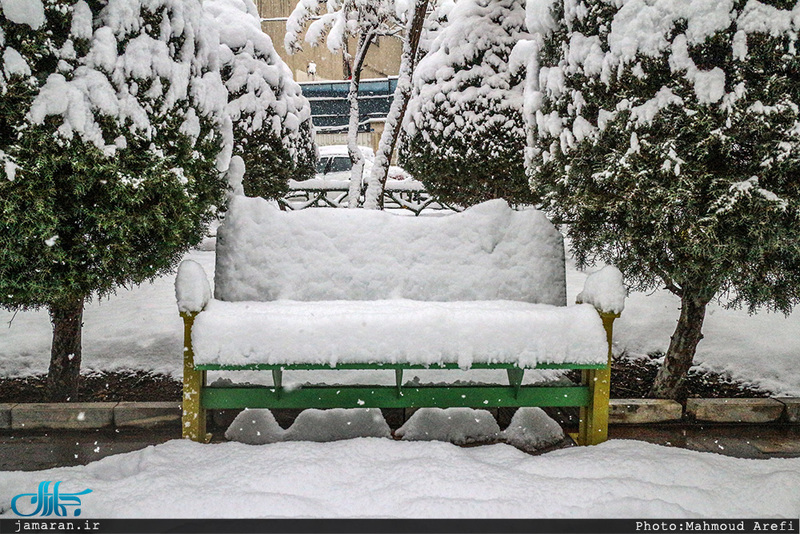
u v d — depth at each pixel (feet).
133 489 6.91
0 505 6.77
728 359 12.82
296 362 7.83
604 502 6.75
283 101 26.37
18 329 14.12
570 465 7.67
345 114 77.46
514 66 24.00
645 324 14.73
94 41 8.94
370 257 10.07
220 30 25.30
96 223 8.98
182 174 9.93
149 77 9.43
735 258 9.05
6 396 10.93
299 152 28.12
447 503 6.64
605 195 10.02
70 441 9.57
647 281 10.41
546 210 12.02
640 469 7.61
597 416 8.64
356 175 20.52
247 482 7.12
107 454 9.07
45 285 8.91
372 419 9.48
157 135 9.69
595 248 10.78
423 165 25.63
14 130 8.49
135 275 10.10
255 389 8.44
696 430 10.24
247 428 9.29
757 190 8.57
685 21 8.98
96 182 8.96
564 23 11.37
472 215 10.48
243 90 24.89
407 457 7.87
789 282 9.41
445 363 8.00
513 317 8.15
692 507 6.81
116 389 11.25
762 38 8.53
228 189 12.30
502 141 24.00
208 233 12.83
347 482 7.21
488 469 7.44
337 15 23.16
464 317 8.11
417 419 9.59
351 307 8.96
